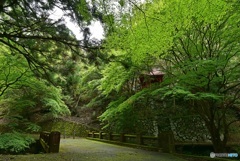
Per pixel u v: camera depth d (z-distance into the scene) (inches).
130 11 181.0
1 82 360.5
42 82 382.0
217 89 281.4
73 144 459.2
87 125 732.7
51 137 322.3
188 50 289.0
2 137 345.1
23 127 677.9
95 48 204.8
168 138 321.1
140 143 394.0
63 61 244.8
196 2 198.2
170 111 475.5
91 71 581.3
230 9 213.3
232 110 445.1
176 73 298.0
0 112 543.2
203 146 383.2
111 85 378.0
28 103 490.3
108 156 286.0
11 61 302.8
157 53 224.8
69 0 170.6
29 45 209.0
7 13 179.5
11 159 246.7
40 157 266.8
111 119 448.8
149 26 195.5
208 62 232.8
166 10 204.8
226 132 319.6
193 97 254.8
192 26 248.2
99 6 169.6
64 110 643.5
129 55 238.4
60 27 189.0
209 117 317.1
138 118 472.4
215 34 256.4
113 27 193.2
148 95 357.7
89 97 740.7
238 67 268.8
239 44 255.0
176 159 262.4
